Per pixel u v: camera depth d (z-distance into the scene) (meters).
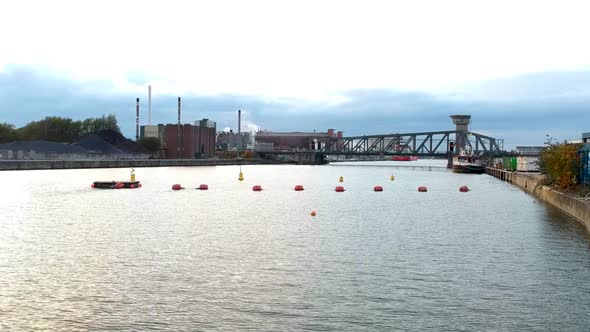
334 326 26.09
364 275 35.00
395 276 34.81
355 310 28.23
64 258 39.66
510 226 57.59
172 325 26.16
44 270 35.97
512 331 25.78
